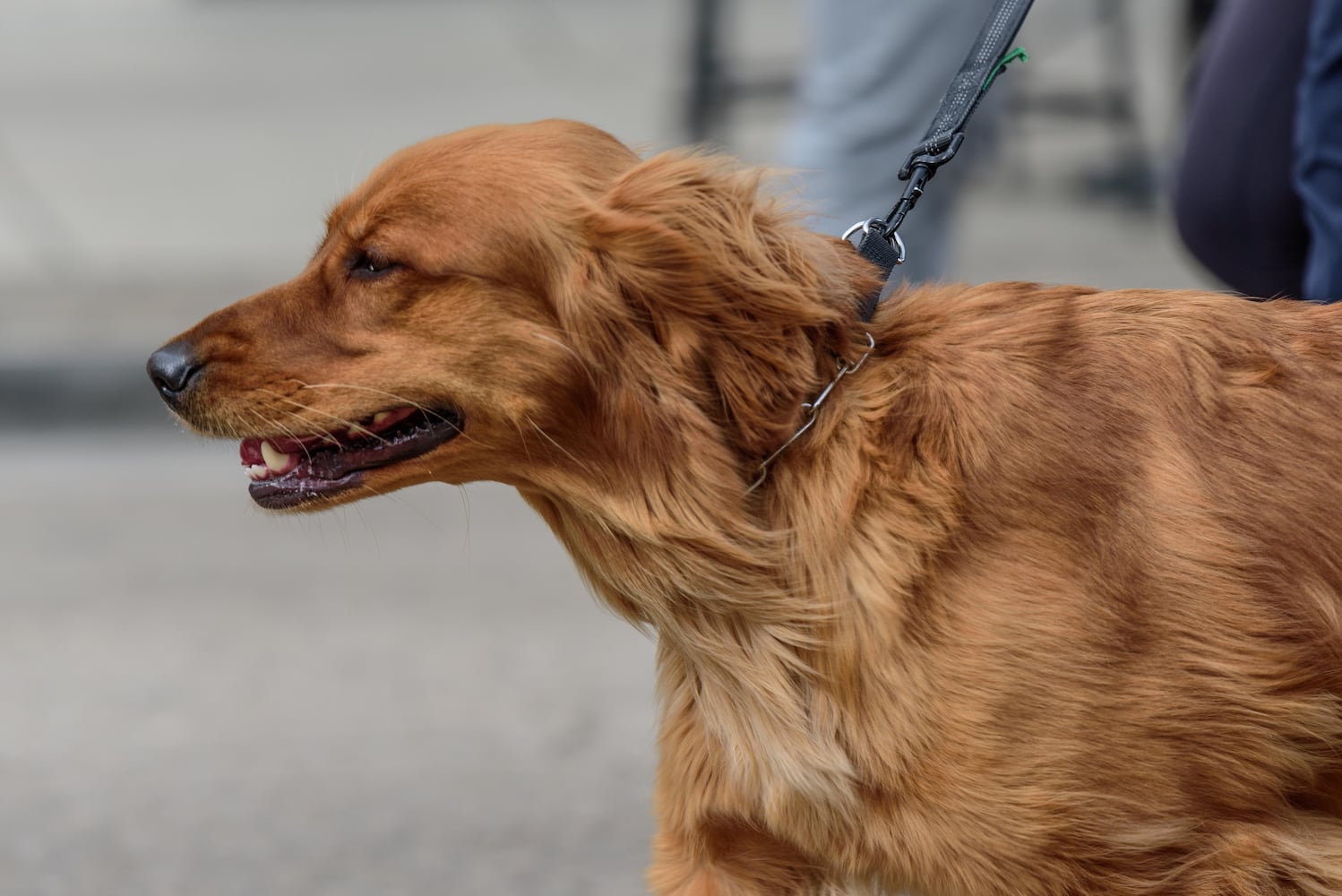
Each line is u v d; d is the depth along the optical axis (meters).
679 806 2.60
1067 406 2.34
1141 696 2.24
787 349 2.36
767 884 2.58
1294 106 3.21
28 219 10.12
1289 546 2.28
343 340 2.59
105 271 8.90
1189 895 2.29
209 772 3.91
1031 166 10.20
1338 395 2.37
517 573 5.31
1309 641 2.27
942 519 2.28
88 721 4.25
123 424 7.59
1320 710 2.28
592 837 3.53
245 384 2.61
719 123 9.81
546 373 2.47
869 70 4.19
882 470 2.34
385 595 5.13
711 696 2.50
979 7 4.14
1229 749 2.26
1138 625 2.24
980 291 2.54
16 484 6.71
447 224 2.50
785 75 9.91
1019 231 8.95
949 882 2.36
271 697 4.35
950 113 2.91
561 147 2.53
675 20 15.23
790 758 2.39
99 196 10.56
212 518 6.09
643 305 2.38
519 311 2.48
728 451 2.39
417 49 14.85
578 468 2.50
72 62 15.83
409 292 2.53
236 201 10.21
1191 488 2.28
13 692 4.48
